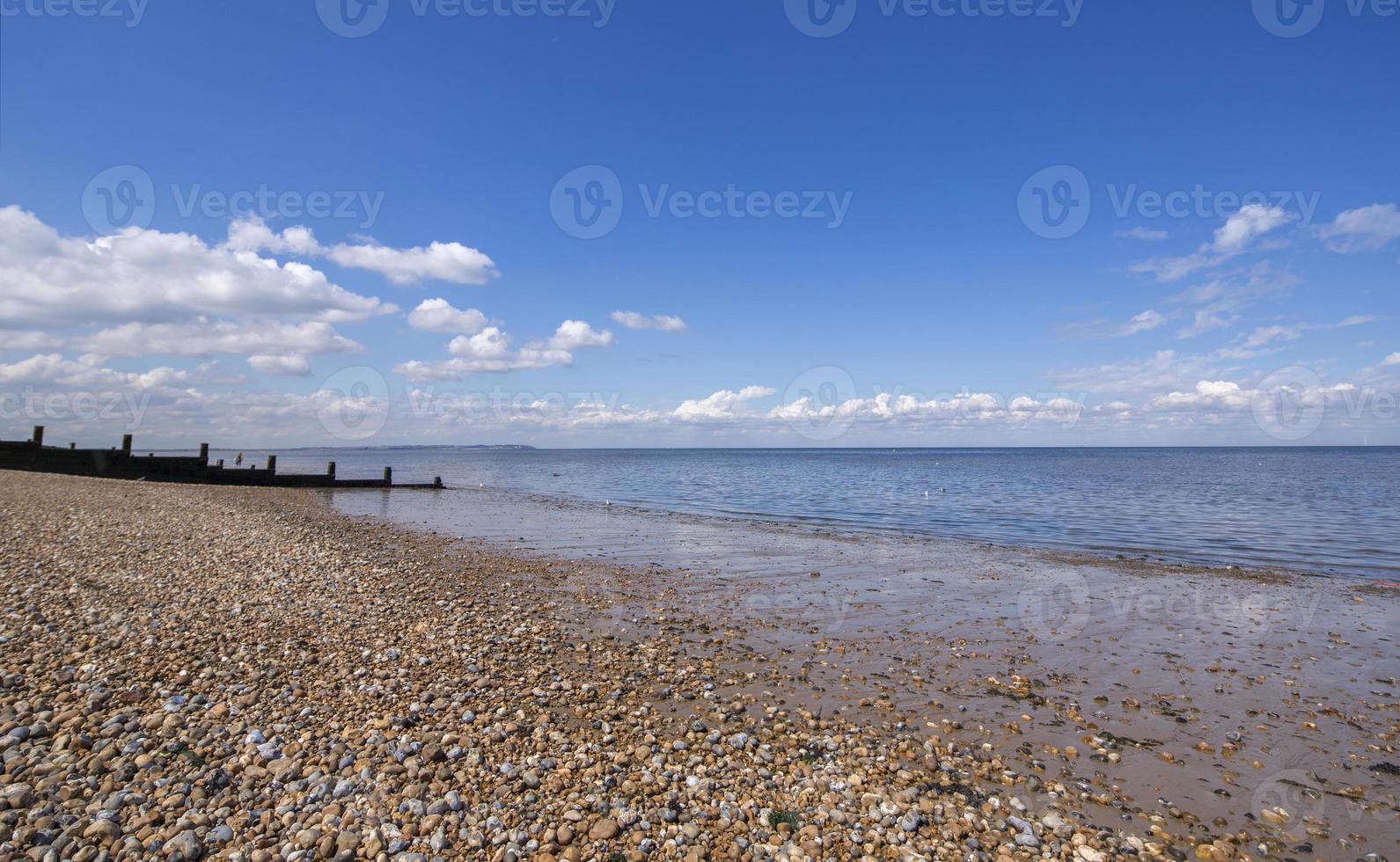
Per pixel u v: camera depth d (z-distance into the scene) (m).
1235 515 30.42
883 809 5.70
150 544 16.67
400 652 9.35
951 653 10.41
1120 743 7.27
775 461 134.75
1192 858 5.23
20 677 7.32
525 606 12.72
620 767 6.27
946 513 32.34
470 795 5.57
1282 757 6.99
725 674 9.22
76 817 4.87
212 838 4.75
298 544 18.59
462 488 51.22
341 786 5.49
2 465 35.09
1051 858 5.17
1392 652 10.59
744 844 5.12
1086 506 35.41
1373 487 47.62
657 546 21.38
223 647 8.98
